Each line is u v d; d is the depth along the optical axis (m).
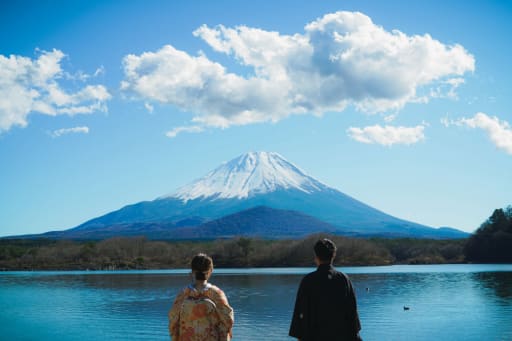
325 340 8.31
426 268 109.88
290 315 37.09
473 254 135.38
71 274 111.44
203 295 8.45
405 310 38.94
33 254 148.38
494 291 52.69
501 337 27.52
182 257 148.50
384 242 152.62
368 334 29.12
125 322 34.91
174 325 8.48
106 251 148.50
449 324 31.91
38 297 54.97
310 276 8.65
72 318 37.31
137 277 95.44
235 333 29.72
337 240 137.88
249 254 144.38
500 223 138.00
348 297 8.55
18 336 30.23
